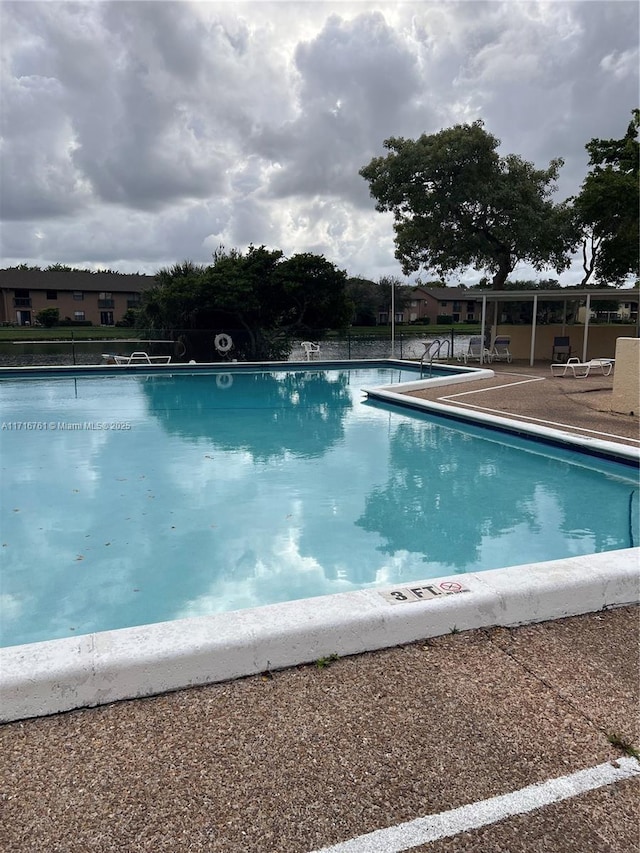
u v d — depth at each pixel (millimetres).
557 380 14352
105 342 20812
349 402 13508
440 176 20578
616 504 6137
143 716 2197
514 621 2875
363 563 4676
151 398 14258
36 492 6535
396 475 7293
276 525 5527
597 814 1769
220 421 11125
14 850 1627
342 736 2088
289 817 1742
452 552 4902
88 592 4180
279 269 23406
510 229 20906
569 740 2084
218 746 2037
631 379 9336
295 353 24188
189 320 23266
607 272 24047
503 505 6121
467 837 1680
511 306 22391
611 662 2564
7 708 2154
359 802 1797
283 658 2484
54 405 13102
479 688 2369
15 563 4668
